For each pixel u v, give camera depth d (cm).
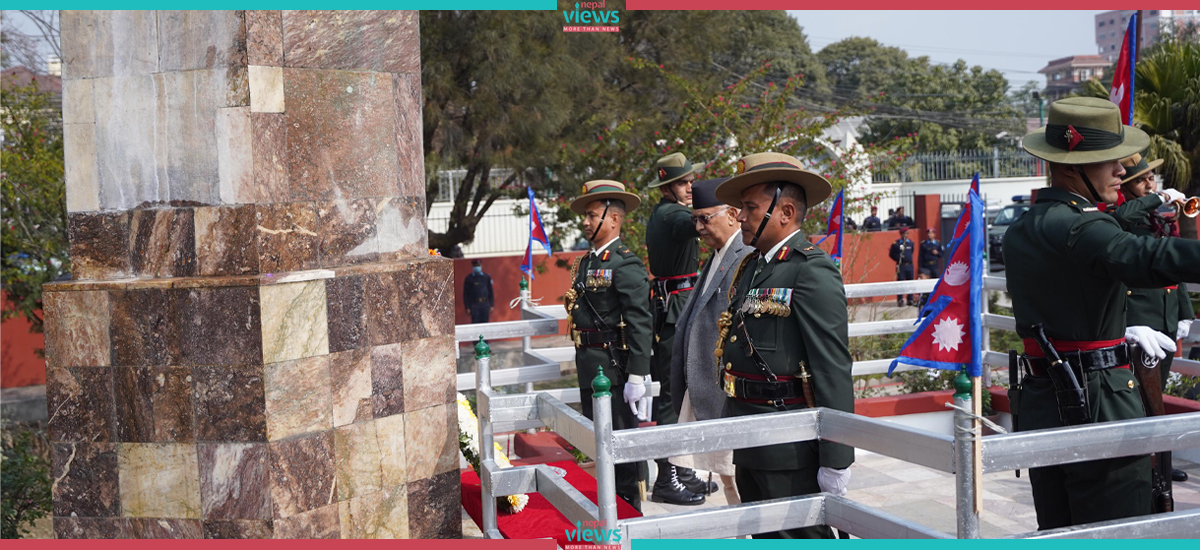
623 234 1229
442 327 349
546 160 1470
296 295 305
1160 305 476
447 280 351
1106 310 293
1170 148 1178
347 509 320
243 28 298
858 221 2734
